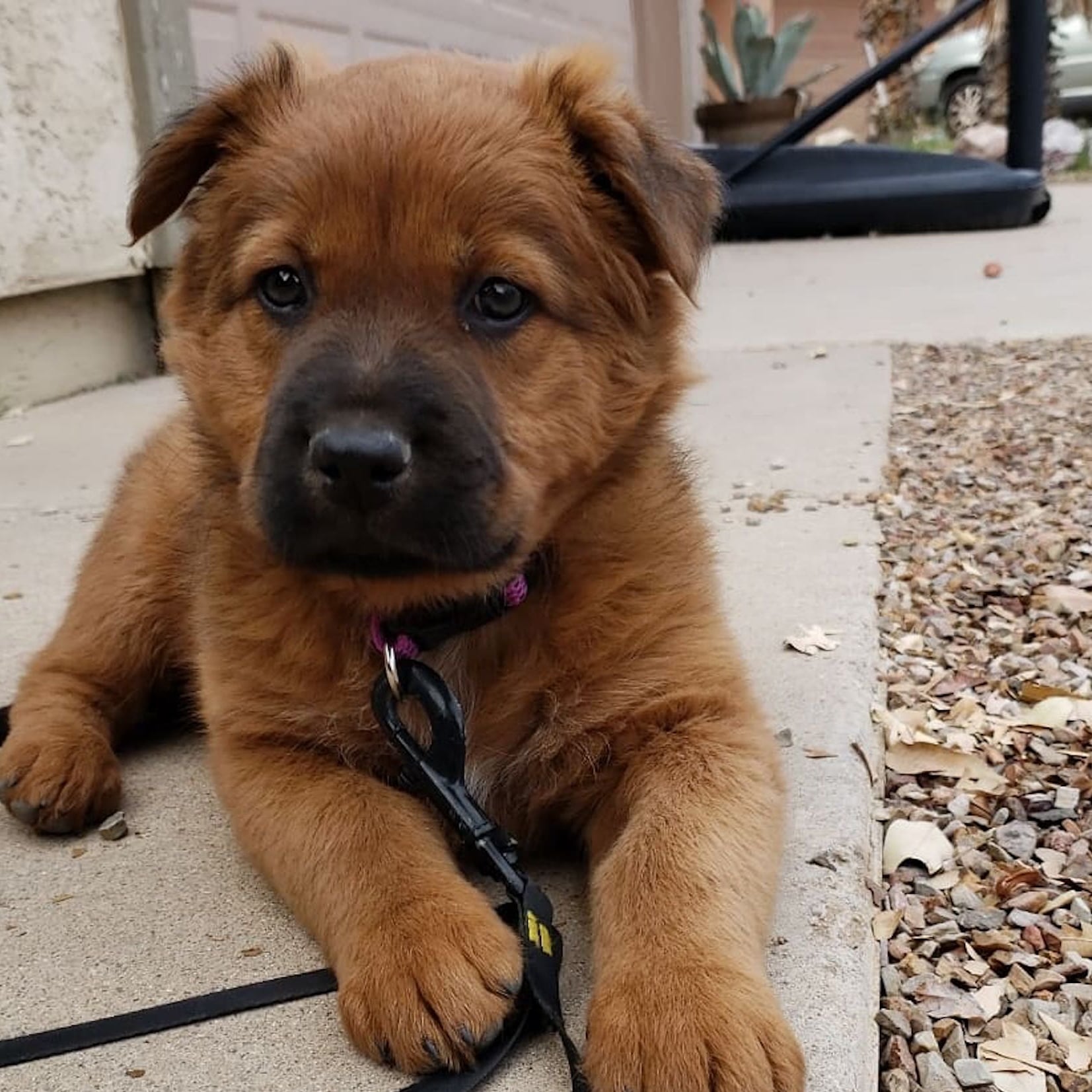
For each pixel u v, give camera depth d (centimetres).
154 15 98
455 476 29
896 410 85
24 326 92
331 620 34
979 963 33
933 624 53
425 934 27
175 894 33
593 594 34
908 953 33
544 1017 27
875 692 44
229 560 35
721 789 31
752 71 222
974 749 43
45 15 90
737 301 128
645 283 36
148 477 44
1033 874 36
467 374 31
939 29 164
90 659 42
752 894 28
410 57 38
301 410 29
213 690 35
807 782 36
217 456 36
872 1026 28
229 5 108
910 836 38
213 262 36
